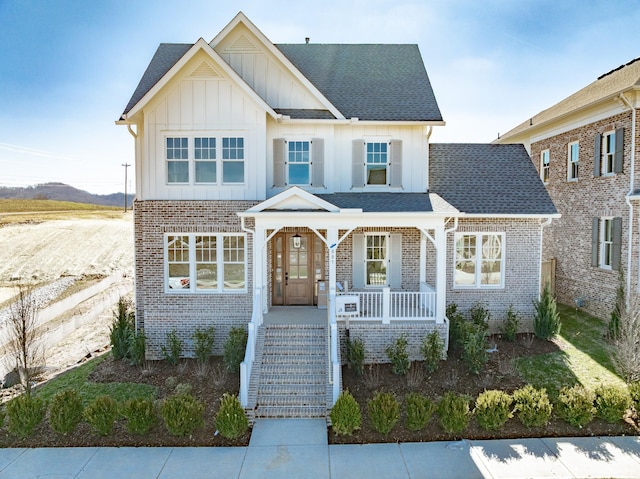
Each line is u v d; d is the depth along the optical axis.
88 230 60.19
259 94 14.91
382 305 12.88
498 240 15.16
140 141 14.45
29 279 34.88
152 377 12.41
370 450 8.83
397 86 16.34
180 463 8.45
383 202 13.73
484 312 14.60
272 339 12.45
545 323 14.28
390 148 15.11
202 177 13.97
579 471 7.98
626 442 8.91
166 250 13.88
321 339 12.48
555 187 20.44
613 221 16.08
